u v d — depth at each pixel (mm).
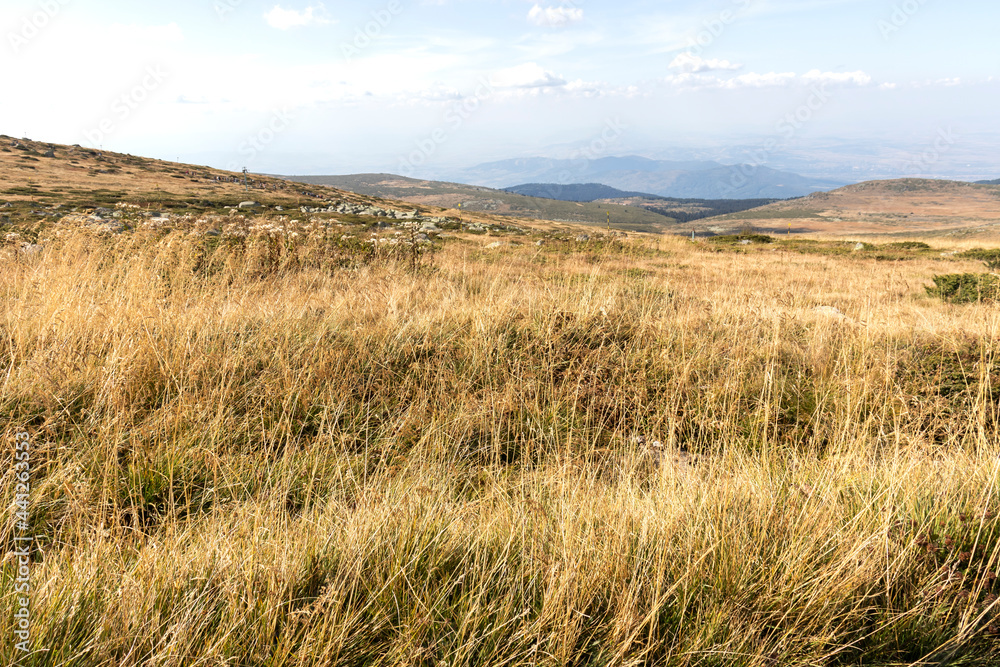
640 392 4410
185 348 3943
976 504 2570
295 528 2426
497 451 3424
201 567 2035
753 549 2309
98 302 4730
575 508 2682
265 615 1820
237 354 4105
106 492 2533
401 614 1983
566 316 5852
